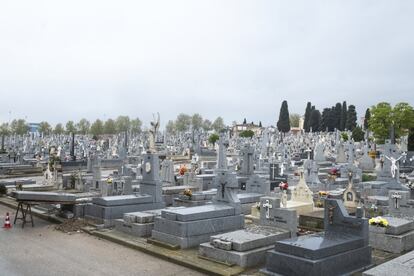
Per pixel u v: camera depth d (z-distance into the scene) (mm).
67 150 63781
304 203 19453
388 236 12891
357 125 105375
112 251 12711
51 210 18641
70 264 11281
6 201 22391
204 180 27719
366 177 33562
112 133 139000
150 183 17891
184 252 12211
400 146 65000
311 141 77312
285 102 113688
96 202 16578
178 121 148250
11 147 72875
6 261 11523
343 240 10500
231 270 10453
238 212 14664
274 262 10062
